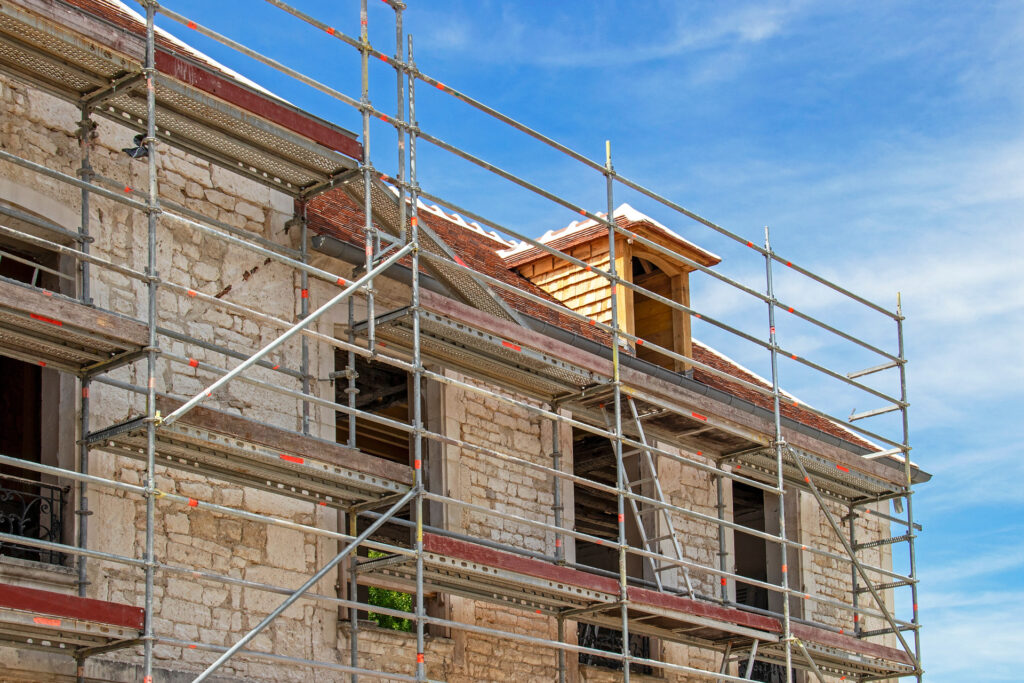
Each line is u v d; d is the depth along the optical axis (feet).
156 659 38.24
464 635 46.52
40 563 36.24
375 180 42.19
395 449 61.87
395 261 42.65
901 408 57.47
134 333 34.58
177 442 36.37
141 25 45.83
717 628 47.75
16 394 41.93
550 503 51.03
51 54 36.22
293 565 42.11
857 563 53.52
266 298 43.29
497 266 58.85
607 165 48.01
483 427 49.42
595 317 57.47
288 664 41.14
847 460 54.65
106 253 39.99
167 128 39.83
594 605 45.16
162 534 39.37
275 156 41.32
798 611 60.23
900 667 54.60
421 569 38.81
